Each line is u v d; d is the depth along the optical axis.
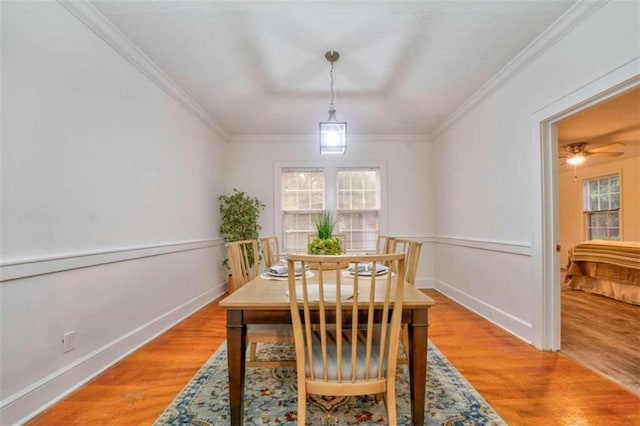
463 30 2.16
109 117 2.11
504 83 2.72
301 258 1.12
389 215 4.49
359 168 4.54
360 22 2.11
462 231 3.57
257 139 4.46
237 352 1.35
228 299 1.37
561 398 1.65
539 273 2.28
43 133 1.63
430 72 2.75
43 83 1.63
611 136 3.81
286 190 4.56
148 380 1.86
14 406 1.44
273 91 3.16
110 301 2.09
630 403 1.61
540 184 2.27
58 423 1.47
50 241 1.66
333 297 1.38
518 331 2.52
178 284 3.01
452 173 3.85
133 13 1.98
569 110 2.02
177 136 3.05
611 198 5.52
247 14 2.02
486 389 1.75
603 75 1.74
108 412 1.55
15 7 1.49
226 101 3.34
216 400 1.66
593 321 2.89
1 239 1.43
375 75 2.83
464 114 3.49
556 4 1.87
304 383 1.25
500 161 2.79
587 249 4.11
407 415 1.54
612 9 1.69
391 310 1.36
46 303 1.62
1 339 1.41
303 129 4.23
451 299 3.78
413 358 1.35
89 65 1.94
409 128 4.21
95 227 1.98
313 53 2.48
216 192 4.06
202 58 2.51
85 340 1.87
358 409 1.59
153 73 2.58
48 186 1.66
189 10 1.97
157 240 2.67
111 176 2.12
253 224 4.18
